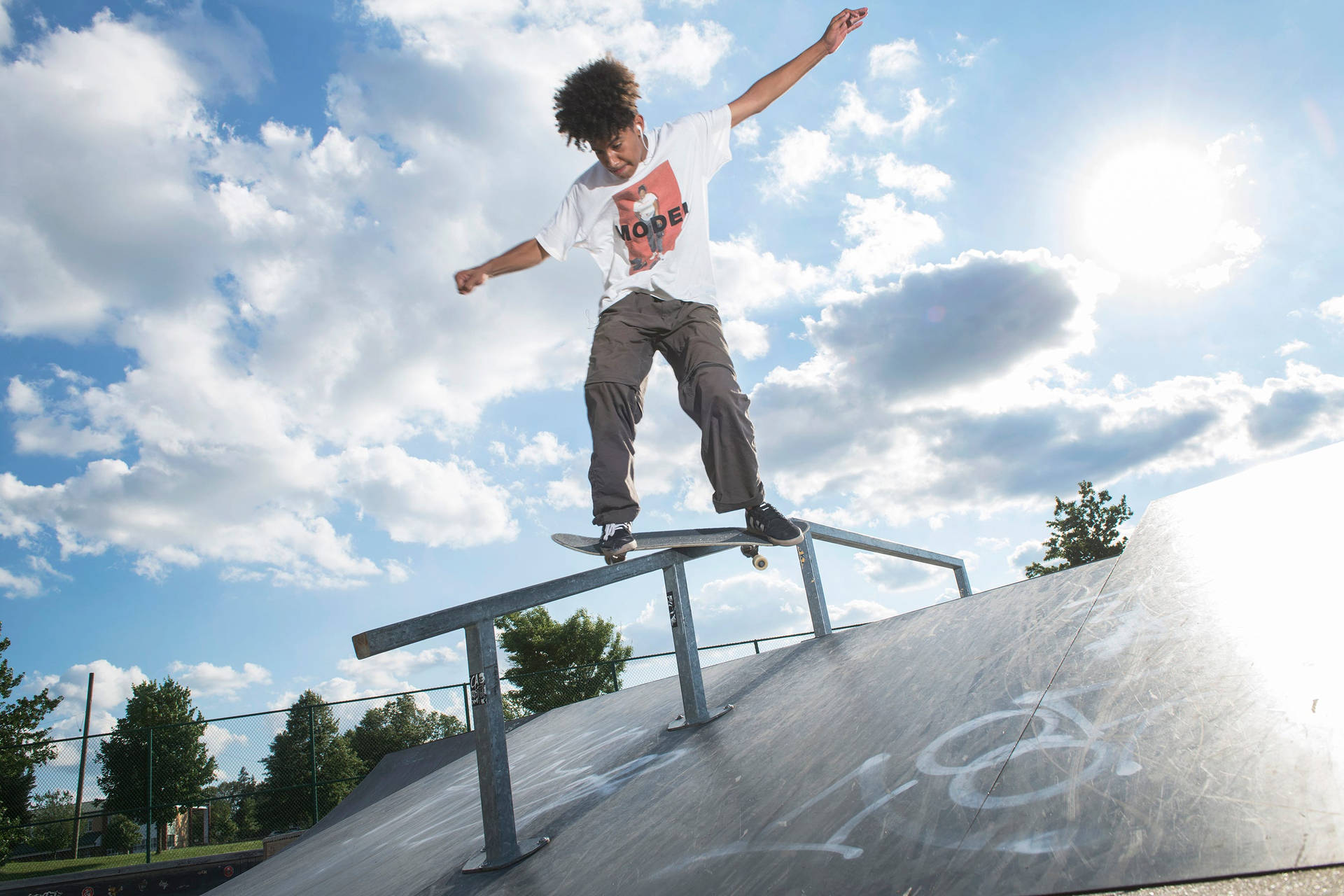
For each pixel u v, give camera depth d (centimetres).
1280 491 192
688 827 157
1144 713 124
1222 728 110
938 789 127
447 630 184
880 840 118
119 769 1004
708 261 268
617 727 301
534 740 368
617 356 257
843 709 192
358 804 749
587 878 154
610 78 250
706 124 273
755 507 264
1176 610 157
